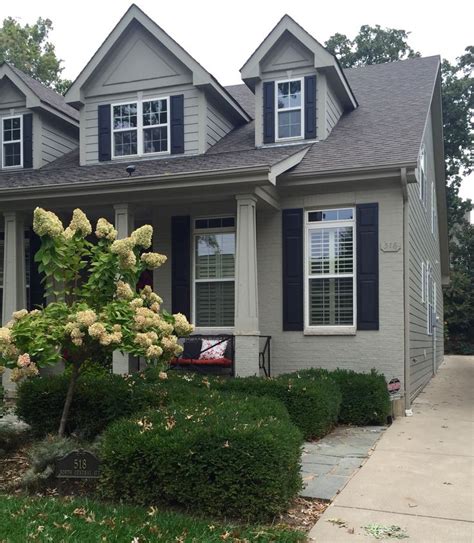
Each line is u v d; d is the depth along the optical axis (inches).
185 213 461.7
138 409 268.2
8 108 543.2
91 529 169.3
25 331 225.8
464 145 1132.5
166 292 464.4
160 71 492.7
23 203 438.6
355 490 218.8
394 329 404.2
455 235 1464.1
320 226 429.1
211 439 191.2
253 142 490.9
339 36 1173.7
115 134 504.4
